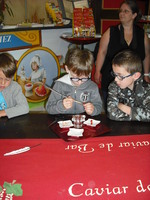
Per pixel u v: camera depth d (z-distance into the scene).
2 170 1.02
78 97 1.79
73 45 3.63
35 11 3.60
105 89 2.45
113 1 4.11
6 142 1.23
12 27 2.85
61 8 3.69
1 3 3.17
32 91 3.24
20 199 0.87
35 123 1.45
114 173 1.01
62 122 1.43
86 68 1.57
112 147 1.19
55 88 1.81
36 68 3.21
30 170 1.02
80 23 3.34
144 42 2.40
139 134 1.33
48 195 0.89
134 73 1.53
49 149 1.17
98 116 1.57
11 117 1.52
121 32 2.33
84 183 0.95
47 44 3.27
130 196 0.89
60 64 3.52
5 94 1.74
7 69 1.64
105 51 2.43
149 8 4.12
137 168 1.04
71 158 1.10
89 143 1.22
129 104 1.68
